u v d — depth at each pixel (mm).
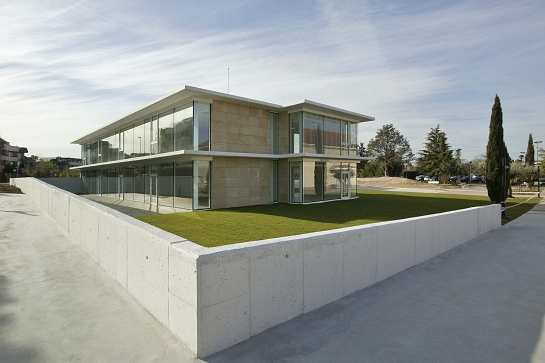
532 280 5398
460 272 5828
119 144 24547
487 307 4203
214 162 16312
